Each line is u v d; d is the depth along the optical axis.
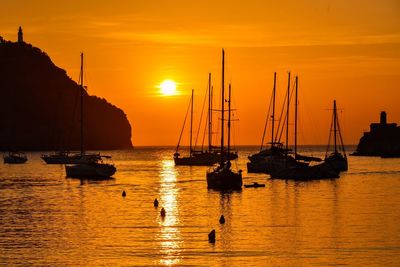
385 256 51.47
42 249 54.31
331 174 127.62
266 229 63.25
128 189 108.44
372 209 78.44
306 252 52.94
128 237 59.34
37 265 49.22
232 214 74.00
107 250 53.91
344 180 125.94
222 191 101.38
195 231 62.44
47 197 95.06
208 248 54.47
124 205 83.94
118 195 97.81
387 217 71.00
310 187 109.12
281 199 89.88
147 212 76.31
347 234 60.34
